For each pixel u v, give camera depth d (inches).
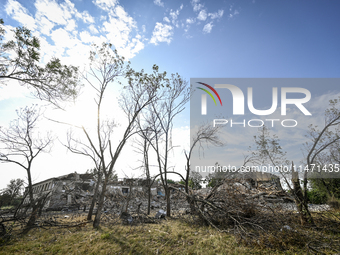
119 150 508.1
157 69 623.2
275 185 546.0
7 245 319.0
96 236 356.2
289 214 392.8
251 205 404.8
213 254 262.1
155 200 1214.9
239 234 330.3
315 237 309.3
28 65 390.3
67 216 624.7
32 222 420.2
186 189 612.7
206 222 441.4
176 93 722.2
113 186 1056.2
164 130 695.7
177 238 335.6
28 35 372.2
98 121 510.6
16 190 494.3
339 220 373.4
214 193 514.0
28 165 482.9
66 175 1119.0
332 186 611.5
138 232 379.9
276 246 277.9
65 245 312.0
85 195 1055.0
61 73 443.8
